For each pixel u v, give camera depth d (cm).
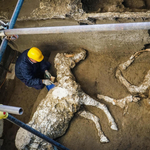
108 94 443
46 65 479
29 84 459
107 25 238
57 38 474
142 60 446
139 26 228
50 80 460
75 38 461
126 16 377
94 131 421
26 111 511
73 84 418
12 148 470
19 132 408
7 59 572
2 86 551
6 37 294
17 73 461
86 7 406
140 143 395
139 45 443
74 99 405
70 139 425
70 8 382
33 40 498
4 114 226
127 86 435
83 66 478
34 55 418
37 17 411
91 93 451
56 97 414
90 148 410
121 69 454
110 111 428
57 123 409
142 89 419
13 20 294
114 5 390
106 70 463
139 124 407
